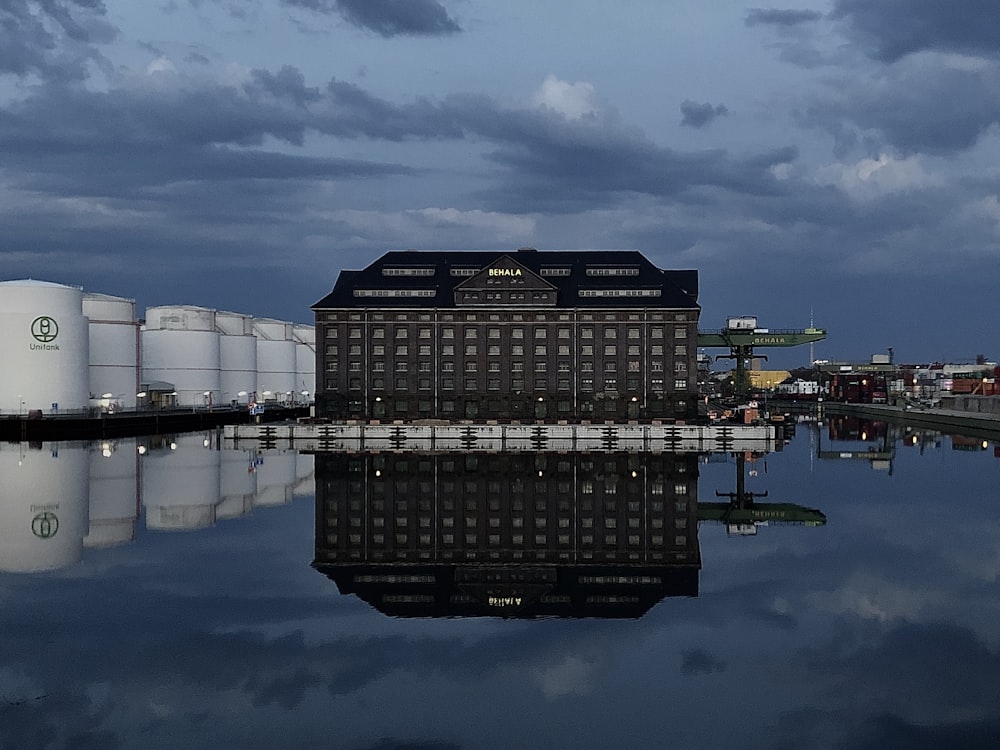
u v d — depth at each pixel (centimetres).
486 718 3647
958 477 11456
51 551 6781
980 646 4525
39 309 15338
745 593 5622
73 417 15488
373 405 16375
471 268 17000
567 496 9619
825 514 8619
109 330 17450
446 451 14138
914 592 5600
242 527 7806
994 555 6688
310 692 3912
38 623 4897
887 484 10769
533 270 16962
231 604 5316
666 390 16238
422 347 16388
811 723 3603
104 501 9056
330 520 8162
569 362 16300
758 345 17325
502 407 16325
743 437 14925
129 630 4781
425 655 4409
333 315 16375
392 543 7194
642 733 3516
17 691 3903
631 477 11169
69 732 3478
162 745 3375
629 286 16475
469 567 6381
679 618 5075
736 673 4156
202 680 4044
